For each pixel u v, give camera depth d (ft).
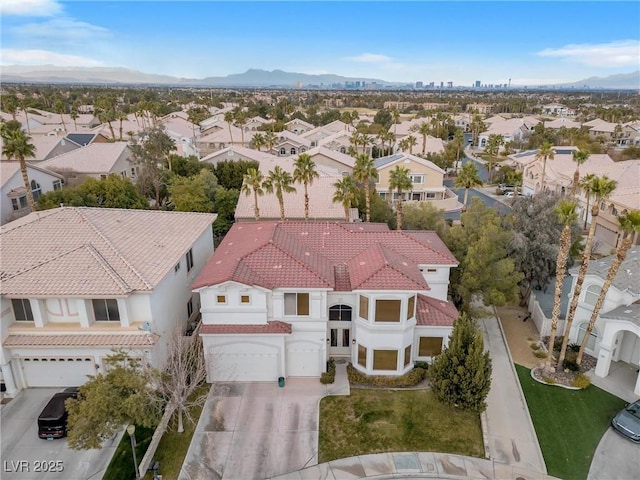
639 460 68.28
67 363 80.53
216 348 83.20
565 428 74.69
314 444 70.90
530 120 446.60
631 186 163.84
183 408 68.54
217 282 78.64
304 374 87.20
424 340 88.94
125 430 73.20
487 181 271.08
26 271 77.61
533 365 91.61
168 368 74.54
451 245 110.32
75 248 82.74
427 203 136.26
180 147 252.83
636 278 88.38
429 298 94.17
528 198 122.62
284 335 82.23
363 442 71.31
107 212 97.86
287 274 82.74
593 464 67.56
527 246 108.99
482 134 399.44
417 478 65.05
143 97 629.92
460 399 73.05
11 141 136.26
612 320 83.20
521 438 72.43
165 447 69.97
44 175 169.17
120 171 199.82
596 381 86.17
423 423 75.41
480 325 107.24
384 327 82.48
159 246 92.32
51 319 79.10
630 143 358.84
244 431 73.36
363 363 86.69
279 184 139.13
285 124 397.60
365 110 631.15
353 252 95.35
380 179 206.39
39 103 467.93
